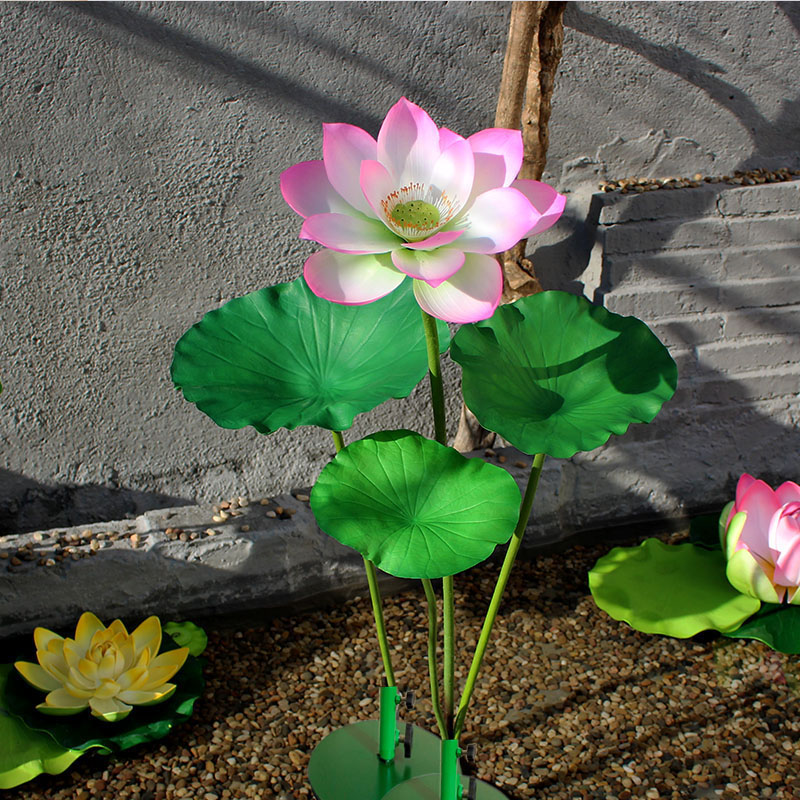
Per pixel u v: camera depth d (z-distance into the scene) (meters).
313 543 2.66
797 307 2.99
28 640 2.50
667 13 2.84
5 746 2.22
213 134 2.59
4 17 2.41
